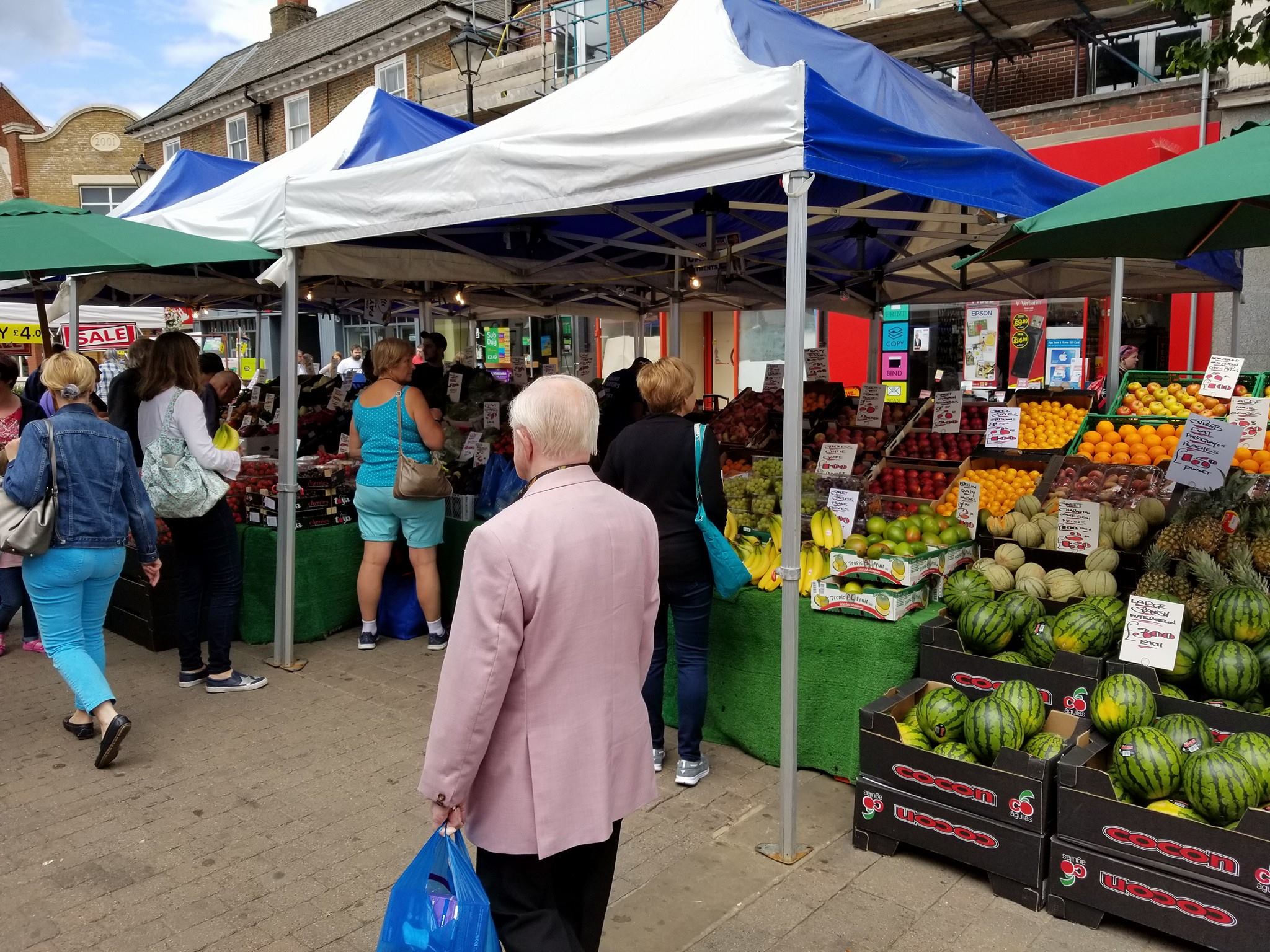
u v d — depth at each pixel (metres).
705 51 4.00
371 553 5.70
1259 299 9.20
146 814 3.71
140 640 5.98
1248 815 2.62
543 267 7.03
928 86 5.34
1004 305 11.23
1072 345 10.67
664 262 8.33
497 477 6.11
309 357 15.68
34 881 3.22
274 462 6.94
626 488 3.84
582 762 2.02
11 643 6.09
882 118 3.37
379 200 4.72
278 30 24.42
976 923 2.95
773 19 4.61
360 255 6.11
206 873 3.28
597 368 16.19
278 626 5.50
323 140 6.16
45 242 4.73
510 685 1.98
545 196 3.90
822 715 4.00
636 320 10.91
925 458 5.52
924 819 3.25
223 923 2.98
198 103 23.30
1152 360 10.50
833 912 3.02
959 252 7.04
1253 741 2.80
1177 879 2.74
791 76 3.07
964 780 3.14
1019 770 3.02
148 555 4.28
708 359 15.27
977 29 10.39
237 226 5.52
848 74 4.50
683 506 3.76
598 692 2.06
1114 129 10.17
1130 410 5.54
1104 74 10.99
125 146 27.22
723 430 6.64
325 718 4.71
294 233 5.22
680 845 3.47
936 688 3.59
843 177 3.26
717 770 4.13
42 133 26.75
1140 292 8.61
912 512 5.02
